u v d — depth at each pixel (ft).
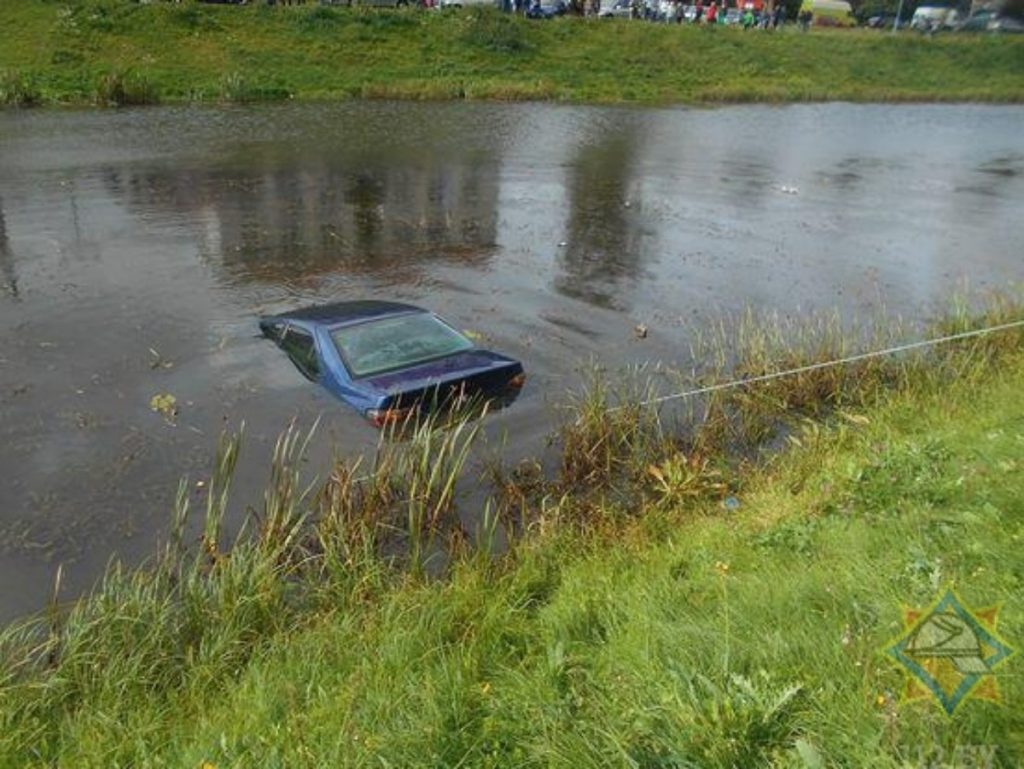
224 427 28.99
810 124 121.39
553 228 59.26
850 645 13.43
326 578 22.20
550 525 23.58
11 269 45.70
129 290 42.78
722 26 174.50
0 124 94.22
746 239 57.98
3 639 18.78
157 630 18.84
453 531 23.98
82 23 126.72
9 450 27.61
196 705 16.90
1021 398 29.27
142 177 70.44
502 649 17.69
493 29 149.89
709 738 11.94
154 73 122.21
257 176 72.84
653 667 14.53
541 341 37.70
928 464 23.00
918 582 15.67
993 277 50.34
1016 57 181.06
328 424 28.89
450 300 43.01
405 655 17.33
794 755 11.39
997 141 110.73
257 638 19.54
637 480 27.50
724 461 28.30
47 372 32.99
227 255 49.73
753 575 18.31
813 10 215.72
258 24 138.21
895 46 178.70
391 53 141.18
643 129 109.70
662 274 49.06
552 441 29.07
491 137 98.78
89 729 16.05
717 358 36.29
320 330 30.94
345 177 73.97
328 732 14.53
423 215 61.77
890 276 49.98
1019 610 13.96
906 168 89.20
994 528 17.93
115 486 25.95
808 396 32.58
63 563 22.80
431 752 13.46
